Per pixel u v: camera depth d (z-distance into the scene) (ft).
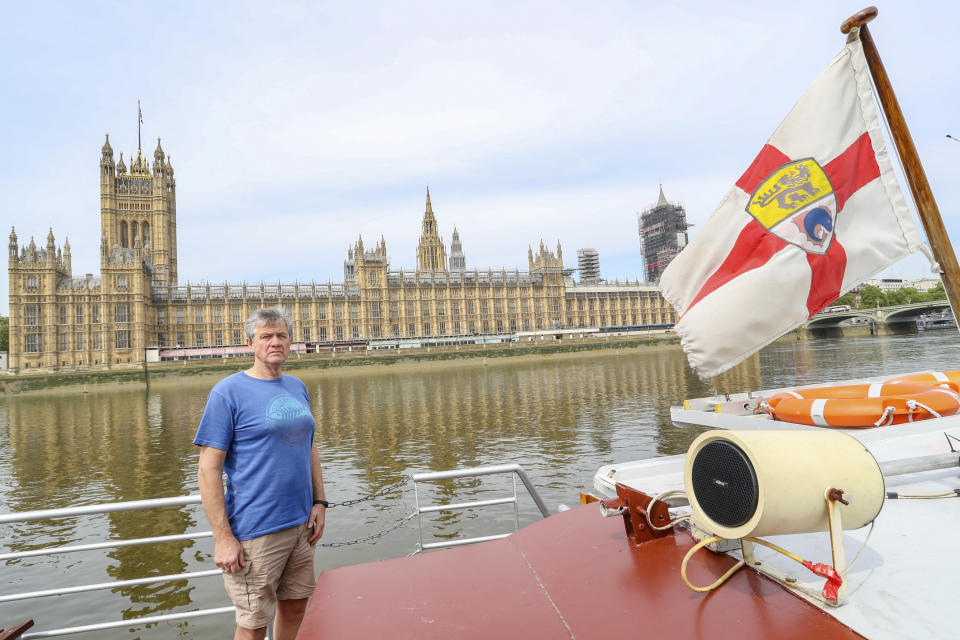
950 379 22.11
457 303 471.62
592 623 7.82
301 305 422.00
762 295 14.69
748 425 16.39
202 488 13.25
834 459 8.29
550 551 10.65
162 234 436.35
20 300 331.16
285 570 14.52
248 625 13.43
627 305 546.67
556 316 511.81
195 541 54.24
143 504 16.57
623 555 10.00
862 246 14.16
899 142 13.34
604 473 15.61
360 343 419.95
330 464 82.23
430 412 136.98
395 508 59.88
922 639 6.75
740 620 7.52
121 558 50.11
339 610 8.98
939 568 8.76
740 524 8.24
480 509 57.88
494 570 10.11
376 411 145.18
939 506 11.60
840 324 466.29
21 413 197.47
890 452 15.29
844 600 7.83
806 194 14.76
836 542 7.85
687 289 16.38
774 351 301.63
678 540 10.31
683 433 90.48
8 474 87.71
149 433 127.95
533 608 8.47
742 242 15.49
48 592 18.11
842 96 14.38
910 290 516.32
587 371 258.37
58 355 335.67
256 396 14.01
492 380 237.86
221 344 399.65
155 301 387.34
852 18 13.50
